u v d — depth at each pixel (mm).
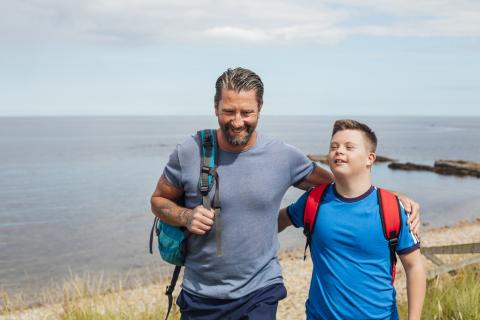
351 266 2912
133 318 6230
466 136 179875
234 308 3174
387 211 2859
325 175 3354
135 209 31422
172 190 3252
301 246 19250
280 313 8430
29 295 13375
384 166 62031
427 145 120188
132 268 16484
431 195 38469
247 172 3105
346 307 2916
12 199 37156
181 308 3367
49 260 18328
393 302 2961
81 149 105438
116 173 56469
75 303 7086
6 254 19469
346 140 2916
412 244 2861
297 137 162875
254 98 2988
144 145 120375
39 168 63688
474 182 46531
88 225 26016
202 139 3164
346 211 2938
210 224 2988
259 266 3172
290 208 3342
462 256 10820
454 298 5820
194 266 3234
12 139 161625
